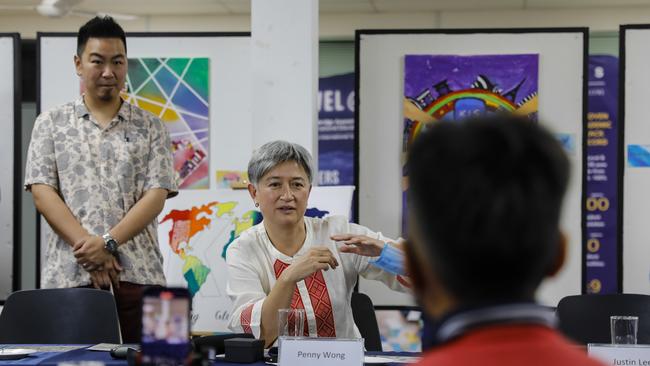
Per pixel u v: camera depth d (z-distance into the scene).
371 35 4.86
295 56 4.59
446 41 4.83
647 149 4.73
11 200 4.85
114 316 3.13
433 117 4.82
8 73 4.85
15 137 4.85
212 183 4.96
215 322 4.43
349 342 2.26
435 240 0.82
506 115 0.86
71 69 4.90
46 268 3.62
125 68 3.72
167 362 1.68
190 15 8.16
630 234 4.75
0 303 4.86
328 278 2.95
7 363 2.26
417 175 0.84
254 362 2.37
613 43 7.77
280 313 2.39
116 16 6.81
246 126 4.94
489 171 0.81
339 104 8.01
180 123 4.97
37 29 8.15
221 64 4.96
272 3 4.60
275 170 2.93
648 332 3.14
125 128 3.70
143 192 3.71
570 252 0.87
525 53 4.80
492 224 0.79
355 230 3.07
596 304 3.22
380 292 4.80
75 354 2.47
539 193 0.80
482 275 0.80
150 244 3.71
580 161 4.77
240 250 2.99
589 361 0.76
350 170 7.91
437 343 0.80
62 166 3.62
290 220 2.93
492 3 7.66
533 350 0.76
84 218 3.59
